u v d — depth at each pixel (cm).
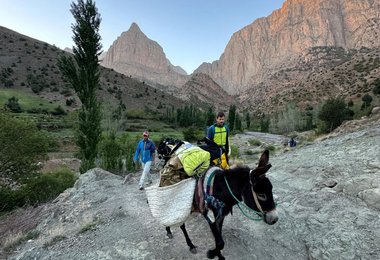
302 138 4247
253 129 10450
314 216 639
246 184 430
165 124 10588
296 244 572
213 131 638
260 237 598
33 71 14150
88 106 1773
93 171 1353
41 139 2112
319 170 895
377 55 19575
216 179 462
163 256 554
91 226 769
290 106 9269
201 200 469
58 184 1911
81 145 1792
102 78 17175
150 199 534
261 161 426
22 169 2064
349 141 1195
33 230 895
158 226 682
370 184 695
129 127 8369
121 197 988
